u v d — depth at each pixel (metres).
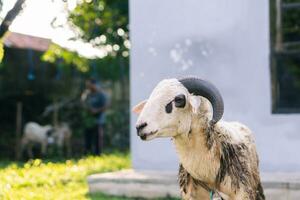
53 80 9.93
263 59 4.78
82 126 8.88
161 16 4.98
